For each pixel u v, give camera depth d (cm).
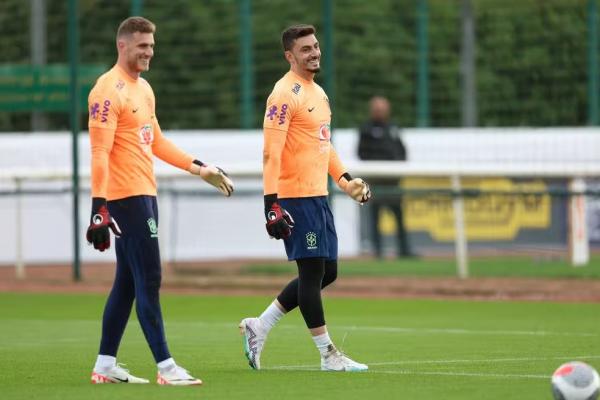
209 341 4238
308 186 3275
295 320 5038
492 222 7862
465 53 8738
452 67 9894
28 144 8006
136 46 2962
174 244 7425
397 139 7956
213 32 9725
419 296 6178
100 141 2902
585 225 7475
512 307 5575
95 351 3909
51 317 5316
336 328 4694
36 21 7819
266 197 3216
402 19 10200
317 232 3275
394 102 10194
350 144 8375
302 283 3284
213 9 9769
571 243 7456
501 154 8331
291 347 3981
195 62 9706
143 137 2972
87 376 3209
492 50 9719
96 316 5359
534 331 4484
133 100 2955
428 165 7219
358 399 2655
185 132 8606
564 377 2425
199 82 9669
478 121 9756
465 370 3253
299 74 3297
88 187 7781
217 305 5825
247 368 3359
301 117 3266
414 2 10262
